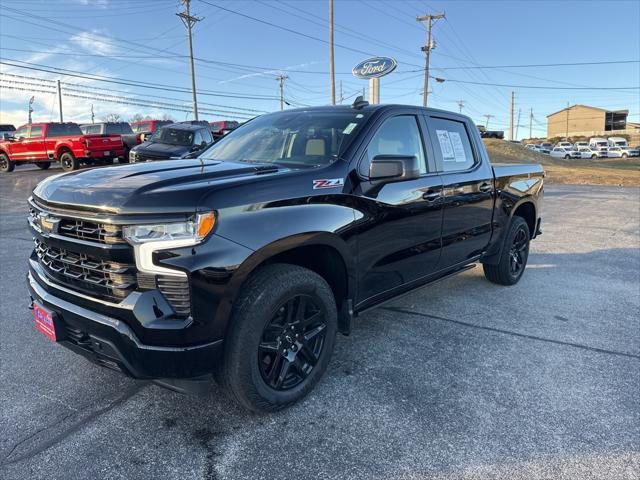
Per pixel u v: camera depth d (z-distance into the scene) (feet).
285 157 11.10
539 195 18.49
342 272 10.32
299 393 9.49
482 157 15.39
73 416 9.15
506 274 17.11
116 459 7.97
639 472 7.73
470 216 14.29
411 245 11.96
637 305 15.70
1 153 66.95
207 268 7.67
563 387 10.37
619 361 11.64
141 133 66.33
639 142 287.69
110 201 7.79
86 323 8.13
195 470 7.73
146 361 7.70
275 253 8.55
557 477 7.61
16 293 15.96
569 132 356.79
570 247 24.68
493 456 8.09
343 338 12.81
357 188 10.32
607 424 9.04
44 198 8.96
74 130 66.39
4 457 7.97
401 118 12.26
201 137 47.32
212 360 8.04
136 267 7.66
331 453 8.15
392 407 9.53
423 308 15.21
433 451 8.21
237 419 9.11
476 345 12.44
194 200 7.71
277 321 9.14
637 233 28.60
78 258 8.40
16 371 10.82
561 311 15.07
